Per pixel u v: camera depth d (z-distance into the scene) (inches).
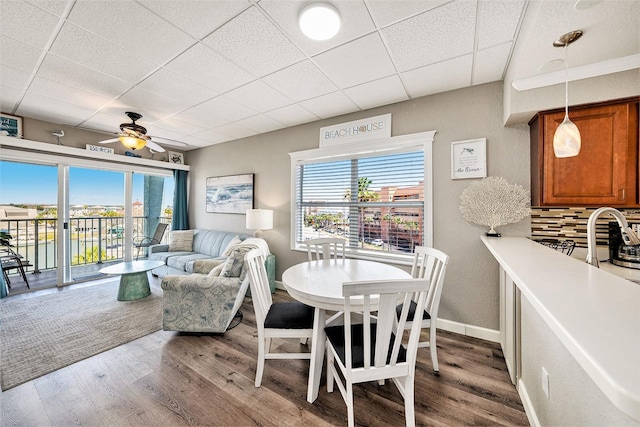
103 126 150.8
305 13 61.9
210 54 79.8
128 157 174.2
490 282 93.8
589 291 34.9
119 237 196.1
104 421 56.9
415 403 62.1
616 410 27.7
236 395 65.0
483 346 88.5
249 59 82.3
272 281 146.7
